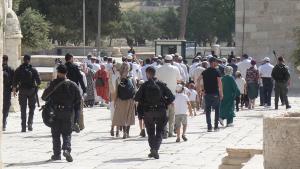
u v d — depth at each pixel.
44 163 37.75
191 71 74.06
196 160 38.81
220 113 56.31
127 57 66.06
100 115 66.56
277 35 99.31
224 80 56.41
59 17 180.50
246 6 100.56
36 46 105.81
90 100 76.19
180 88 46.59
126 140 47.59
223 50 140.88
